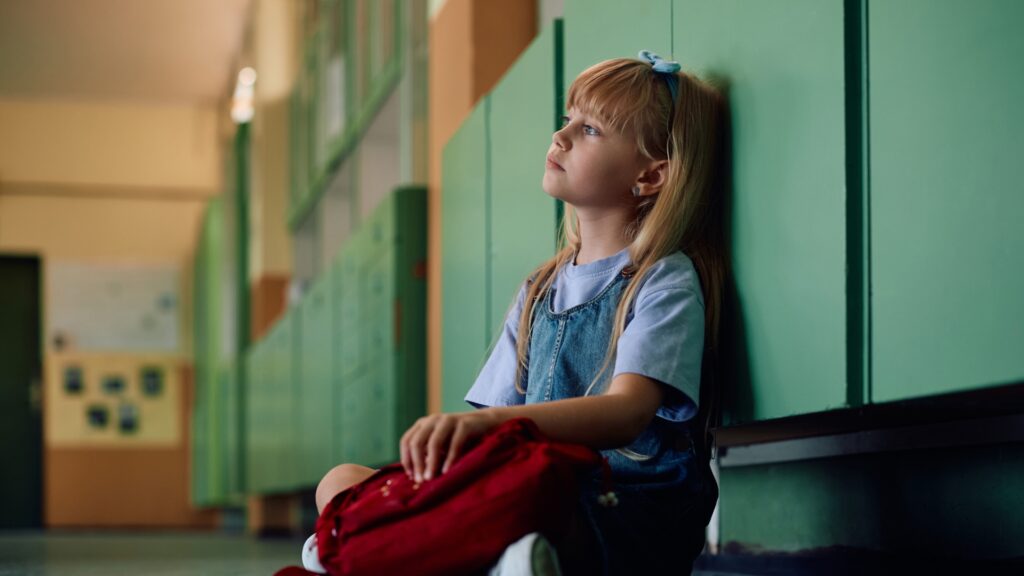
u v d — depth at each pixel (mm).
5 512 11258
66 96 10734
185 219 11539
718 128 1582
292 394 6000
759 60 1483
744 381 1512
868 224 1277
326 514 1249
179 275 11578
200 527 11578
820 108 1345
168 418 11609
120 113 10969
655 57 1539
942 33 1157
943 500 1703
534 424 1178
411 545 1125
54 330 11375
